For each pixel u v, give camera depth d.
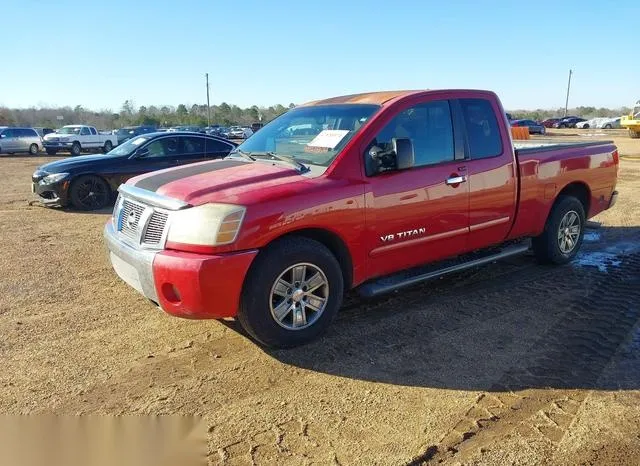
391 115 4.52
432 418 3.21
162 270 3.66
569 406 3.33
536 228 5.74
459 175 4.81
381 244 4.37
